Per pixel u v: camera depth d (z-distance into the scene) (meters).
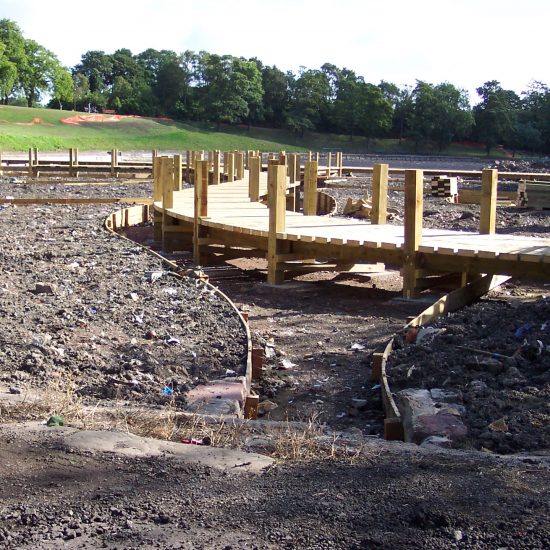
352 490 4.36
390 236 12.91
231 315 10.11
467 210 25.22
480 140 101.88
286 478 4.59
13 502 4.21
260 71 111.25
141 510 4.12
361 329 10.46
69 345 8.43
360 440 5.68
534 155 103.94
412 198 11.69
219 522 3.97
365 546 3.71
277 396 7.88
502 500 4.17
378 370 8.12
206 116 107.25
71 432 5.41
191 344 8.73
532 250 11.27
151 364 7.82
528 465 4.85
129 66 129.38
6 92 111.06
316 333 10.29
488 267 11.38
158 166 19.75
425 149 102.69
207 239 15.50
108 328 9.30
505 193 28.72
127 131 96.75
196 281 12.23
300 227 14.11
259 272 14.74
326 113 107.12
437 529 3.88
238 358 8.28
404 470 4.69
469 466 4.79
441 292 12.61
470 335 9.13
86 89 121.69
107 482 4.51
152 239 19.70
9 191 31.77
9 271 12.88
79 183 36.22
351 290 13.05
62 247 15.77
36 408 6.21
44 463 4.77
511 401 6.77
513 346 8.41
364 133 108.56
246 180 29.45
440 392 7.01
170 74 113.00
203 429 5.82
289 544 3.74
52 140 81.19
